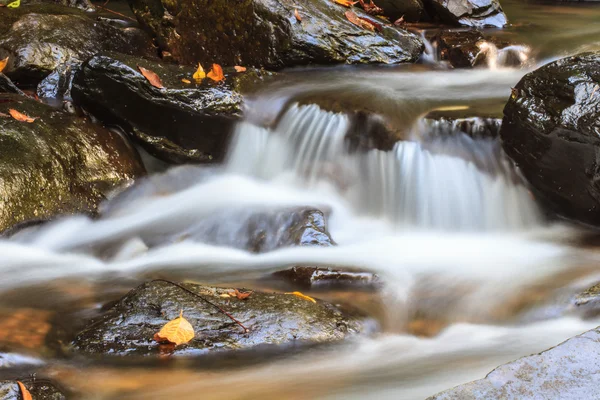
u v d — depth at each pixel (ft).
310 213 16.07
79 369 10.36
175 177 19.29
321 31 21.98
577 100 15.38
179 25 23.39
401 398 9.65
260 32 21.75
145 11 24.45
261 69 21.07
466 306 12.92
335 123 18.21
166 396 9.79
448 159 17.38
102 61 19.63
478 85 21.04
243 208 17.01
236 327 11.11
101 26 24.26
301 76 21.31
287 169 18.81
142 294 11.73
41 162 16.71
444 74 22.31
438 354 11.08
